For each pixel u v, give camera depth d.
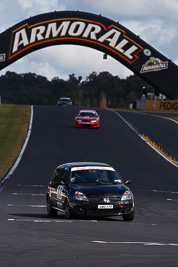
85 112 168.75
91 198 44.03
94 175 47.38
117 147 131.50
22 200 63.44
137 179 90.25
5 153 119.94
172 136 159.50
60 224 41.44
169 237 36.12
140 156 120.06
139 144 139.00
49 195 50.53
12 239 33.06
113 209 44.19
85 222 43.19
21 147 128.25
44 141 137.88
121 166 105.38
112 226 41.09
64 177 48.06
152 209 57.69
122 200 44.44
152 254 28.14
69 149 125.75
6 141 137.88
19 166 102.44
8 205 57.91
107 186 45.66
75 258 26.55
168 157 120.88
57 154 118.56
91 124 164.50
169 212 55.38
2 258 26.41
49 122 179.25
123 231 38.31
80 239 33.44
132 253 28.31
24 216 47.97
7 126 167.75
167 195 73.25
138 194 73.06
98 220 45.31
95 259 26.28
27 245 30.67
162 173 99.06
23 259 26.16
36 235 35.00
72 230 37.91
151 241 33.56
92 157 115.38
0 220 43.94
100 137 147.12
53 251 28.62
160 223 45.75
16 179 86.44
